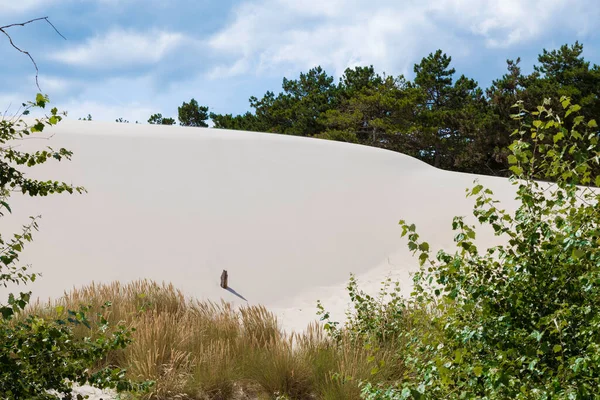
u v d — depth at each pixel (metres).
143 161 18.03
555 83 33.09
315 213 16.73
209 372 6.55
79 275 12.00
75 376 3.82
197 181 17.48
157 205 15.75
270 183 18.20
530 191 3.92
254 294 12.39
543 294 3.75
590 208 3.73
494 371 3.05
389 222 16.50
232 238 14.77
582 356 3.21
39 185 3.99
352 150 22.12
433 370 3.53
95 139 18.67
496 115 34.47
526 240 3.79
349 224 16.23
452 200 17.77
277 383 6.61
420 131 38.12
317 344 7.55
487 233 15.37
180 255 13.61
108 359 6.92
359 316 7.88
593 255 3.36
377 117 40.91
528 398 3.08
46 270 11.88
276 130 47.12
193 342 7.47
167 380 6.32
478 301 3.81
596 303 3.58
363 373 6.19
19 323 3.60
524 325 3.65
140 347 6.88
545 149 3.91
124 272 12.48
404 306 7.74
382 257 14.62
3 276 3.56
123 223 14.54
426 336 4.03
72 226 13.91
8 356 3.39
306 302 11.91
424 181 19.52
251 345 7.55
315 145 22.02
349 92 43.78
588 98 30.20
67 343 3.74
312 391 6.66
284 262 13.95
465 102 41.31
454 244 15.00
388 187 18.95
